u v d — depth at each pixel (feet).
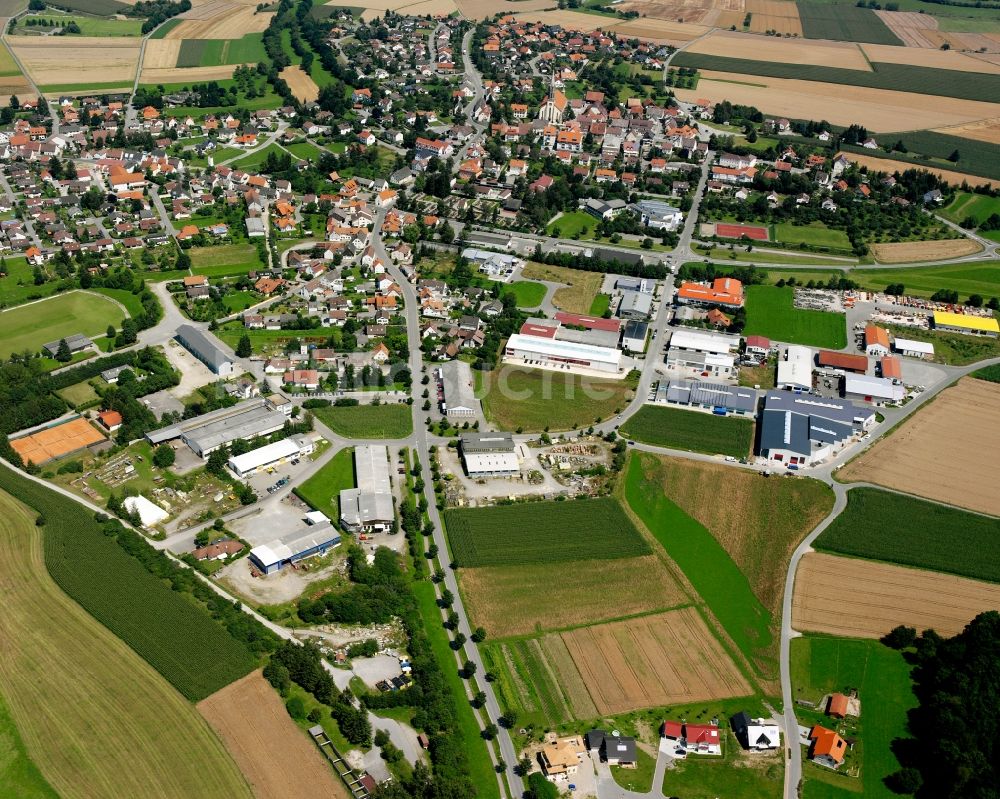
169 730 455.63
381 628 531.91
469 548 593.42
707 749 467.52
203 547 579.89
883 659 528.22
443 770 439.22
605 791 444.55
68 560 560.61
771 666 521.65
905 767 463.83
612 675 509.76
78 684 479.41
